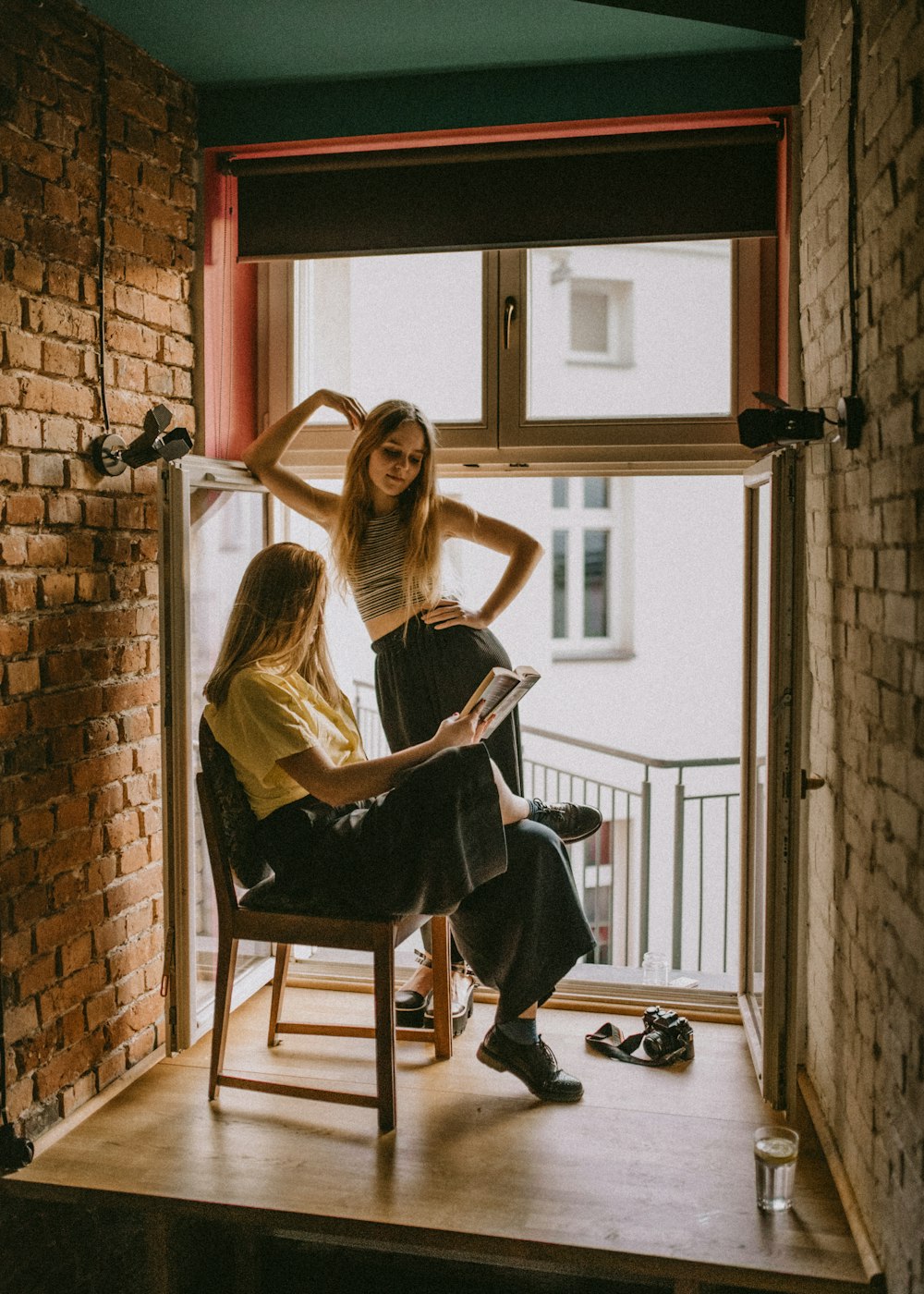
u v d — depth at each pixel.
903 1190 1.68
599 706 8.21
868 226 1.96
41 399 2.23
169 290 2.74
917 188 1.62
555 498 8.13
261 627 2.31
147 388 2.65
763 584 2.64
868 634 1.97
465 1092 2.48
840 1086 2.19
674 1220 1.98
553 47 2.62
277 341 3.12
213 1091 2.41
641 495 8.30
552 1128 2.31
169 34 2.51
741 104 2.68
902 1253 1.68
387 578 2.64
